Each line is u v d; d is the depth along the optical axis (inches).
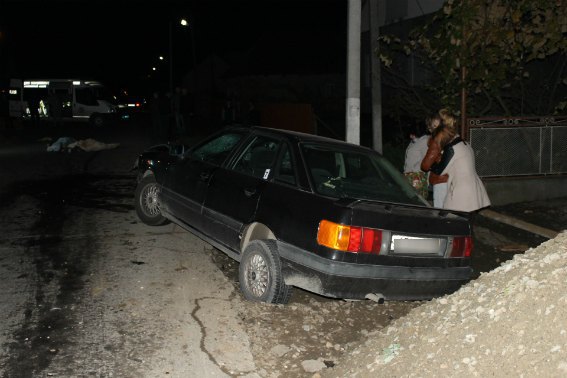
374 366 165.0
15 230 316.2
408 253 206.1
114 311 212.1
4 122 1088.8
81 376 166.9
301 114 773.3
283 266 214.1
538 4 392.2
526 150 405.4
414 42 436.8
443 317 170.1
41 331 194.1
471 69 399.2
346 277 197.6
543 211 380.5
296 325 210.4
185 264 267.6
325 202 205.6
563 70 476.7
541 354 132.1
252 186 234.2
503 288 164.2
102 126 1258.6
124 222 338.3
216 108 1577.3
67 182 475.5
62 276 246.1
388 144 505.4
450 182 275.4
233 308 219.6
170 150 348.8
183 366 176.1
